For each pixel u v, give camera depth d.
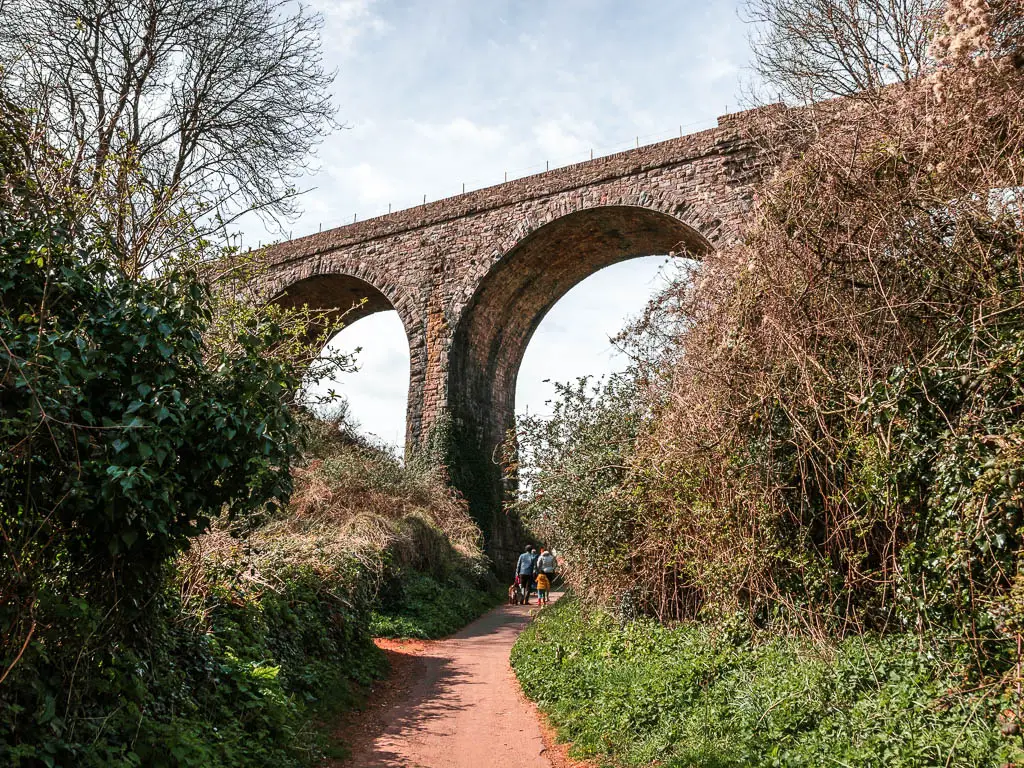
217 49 13.02
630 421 10.51
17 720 3.71
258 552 8.23
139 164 6.44
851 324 5.74
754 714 5.45
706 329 7.79
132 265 6.04
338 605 9.64
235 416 4.51
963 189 5.33
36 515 3.91
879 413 5.43
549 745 6.64
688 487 7.96
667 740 5.75
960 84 5.62
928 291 5.31
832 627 6.04
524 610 18.17
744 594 7.28
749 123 9.44
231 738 5.14
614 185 21.09
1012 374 4.60
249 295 7.96
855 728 4.70
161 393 4.32
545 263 24.66
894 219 5.61
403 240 25.34
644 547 9.16
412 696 8.58
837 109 7.51
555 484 11.13
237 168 12.98
